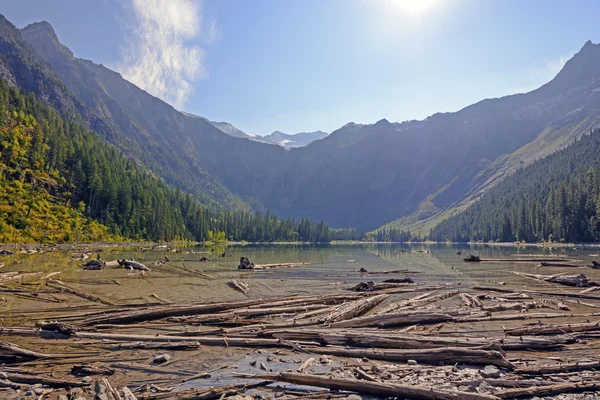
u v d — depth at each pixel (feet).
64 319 57.93
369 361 41.27
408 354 41.09
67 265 149.07
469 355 39.63
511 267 160.15
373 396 31.48
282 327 53.42
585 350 44.60
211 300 77.77
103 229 396.57
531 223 516.73
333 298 75.46
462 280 115.85
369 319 54.85
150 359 41.42
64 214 367.86
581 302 77.30
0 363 39.60
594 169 518.37
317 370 37.37
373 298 72.59
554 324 54.60
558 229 449.89
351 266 172.96
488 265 172.24
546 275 123.24
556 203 466.29
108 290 89.76
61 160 442.91
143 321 59.47
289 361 40.88
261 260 208.54
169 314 61.62
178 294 85.46
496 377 35.29
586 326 52.80
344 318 59.26
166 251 287.28
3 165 370.73
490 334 50.85
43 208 354.54
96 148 596.29
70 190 417.08
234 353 43.96
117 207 436.76
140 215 462.19
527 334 50.98
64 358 41.47
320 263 193.57
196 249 353.72
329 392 32.30
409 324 56.34
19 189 356.79
